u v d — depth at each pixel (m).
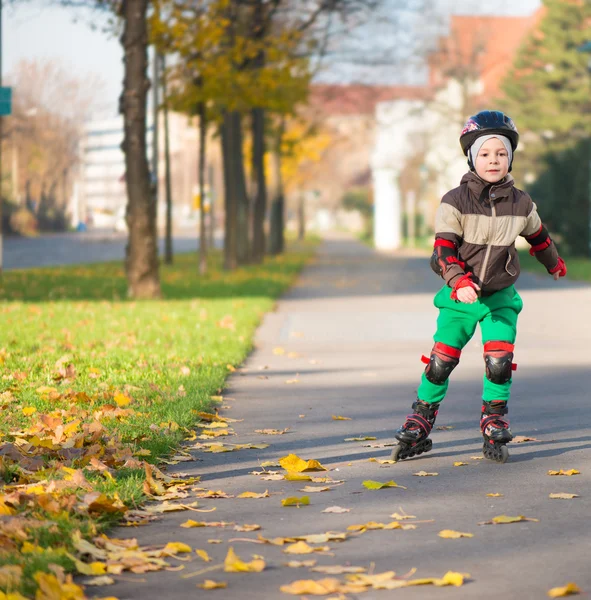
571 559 9.91
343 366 26.52
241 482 13.59
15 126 175.00
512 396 21.56
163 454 15.15
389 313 42.78
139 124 48.47
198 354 27.12
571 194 103.75
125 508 11.55
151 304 44.69
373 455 15.45
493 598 8.80
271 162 112.00
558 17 126.81
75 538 10.05
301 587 8.98
